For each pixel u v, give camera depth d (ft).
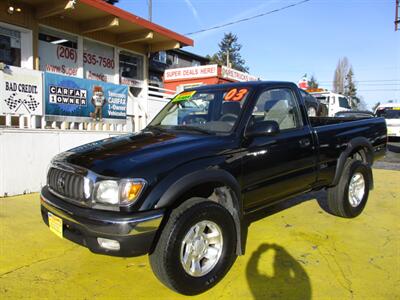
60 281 10.30
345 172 15.53
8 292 9.62
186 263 9.37
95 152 10.33
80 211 9.00
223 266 10.14
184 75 54.44
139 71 40.06
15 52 27.78
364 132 16.76
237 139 11.18
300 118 13.98
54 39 30.89
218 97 13.07
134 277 10.60
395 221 16.03
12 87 19.70
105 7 29.09
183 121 13.47
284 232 14.37
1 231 14.05
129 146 10.62
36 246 12.73
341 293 9.66
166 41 38.60
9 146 19.16
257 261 11.62
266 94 12.82
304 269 11.07
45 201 10.34
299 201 19.29
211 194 11.12
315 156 13.94
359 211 16.34
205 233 10.04
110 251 8.75
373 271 10.96
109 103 26.03
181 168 9.46
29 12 28.04
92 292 9.71
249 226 15.07
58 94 22.26
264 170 11.82
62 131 21.58
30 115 20.70
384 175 28.14
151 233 8.74
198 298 9.48
